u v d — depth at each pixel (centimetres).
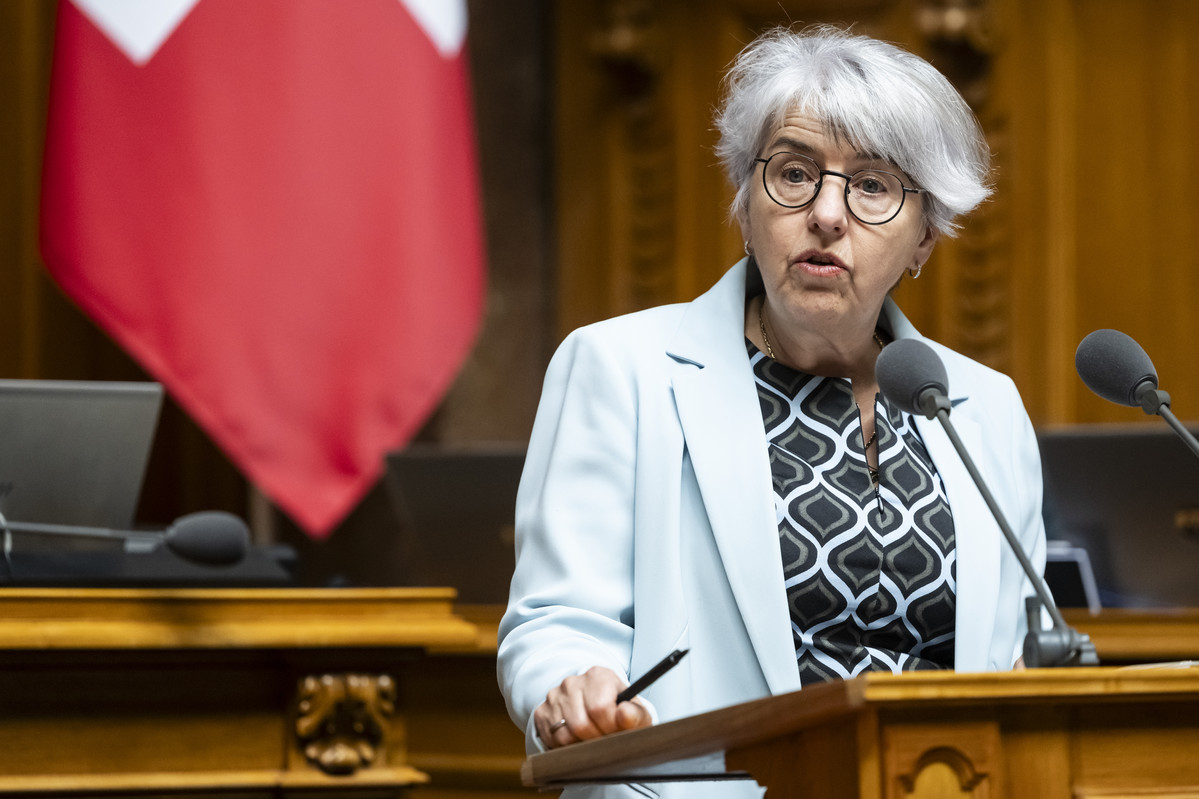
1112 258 2084
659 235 2217
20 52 1783
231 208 1570
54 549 976
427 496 1274
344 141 1628
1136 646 1070
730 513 615
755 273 703
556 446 646
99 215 1524
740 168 688
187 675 855
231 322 1565
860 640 621
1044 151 2094
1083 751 449
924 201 665
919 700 411
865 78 644
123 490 957
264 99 1592
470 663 1163
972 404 701
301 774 860
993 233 2097
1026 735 444
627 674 602
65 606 827
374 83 1650
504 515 1263
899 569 624
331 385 1609
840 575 615
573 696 522
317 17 1622
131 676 845
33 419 936
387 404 1636
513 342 2209
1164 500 1136
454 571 1292
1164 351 2067
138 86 1545
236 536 916
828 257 631
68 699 833
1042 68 2100
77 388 945
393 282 1645
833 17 2178
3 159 1772
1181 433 598
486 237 2206
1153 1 2094
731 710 432
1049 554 1164
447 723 1167
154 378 1895
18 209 1777
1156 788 452
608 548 621
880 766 416
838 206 628
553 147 2262
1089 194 2092
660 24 2220
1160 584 1155
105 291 1523
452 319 1691
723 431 636
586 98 2242
